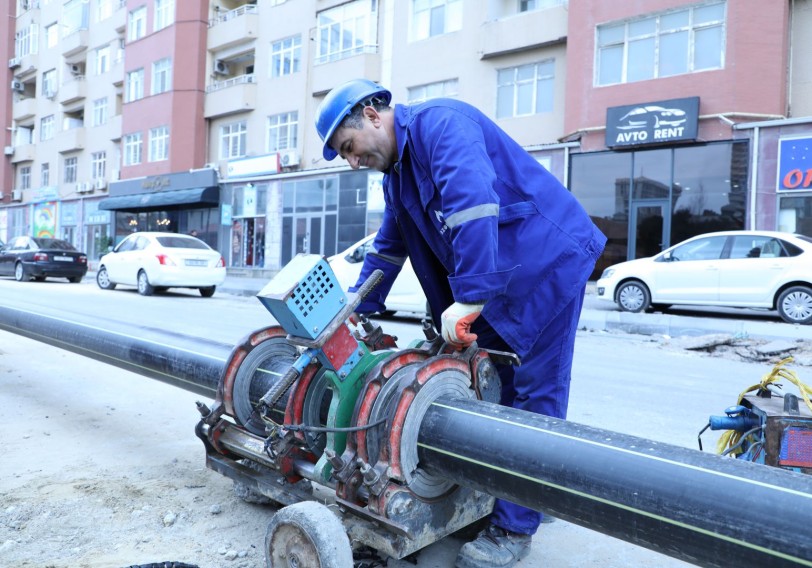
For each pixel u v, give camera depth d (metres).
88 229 36.69
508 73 19.69
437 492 2.10
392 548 1.95
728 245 11.49
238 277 23.62
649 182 16.56
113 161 35.38
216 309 12.21
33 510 2.79
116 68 35.12
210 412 2.54
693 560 1.54
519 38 19.00
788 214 14.73
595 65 17.25
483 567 2.28
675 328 9.99
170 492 3.01
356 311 2.71
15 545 2.48
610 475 1.63
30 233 41.41
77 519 2.71
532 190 2.31
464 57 20.53
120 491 3.02
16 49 44.34
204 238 29.06
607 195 17.23
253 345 2.60
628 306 12.34
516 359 2.21
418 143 2.19
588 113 17.34
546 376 2.42
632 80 16.73
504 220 2.27
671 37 16.14
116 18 34.97
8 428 4.02
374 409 2.01
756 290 10.97
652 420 4.61
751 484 1.45
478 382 2.21
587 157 17.52
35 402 4.69
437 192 2.21
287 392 2.41
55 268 18.75
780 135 14.70
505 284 2.04
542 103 19.06
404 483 2.00
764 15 14.98
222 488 3.08
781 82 15.02
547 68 18.92
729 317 12.04
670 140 15.86
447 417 1.98
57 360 6.32
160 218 31.33
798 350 8.06
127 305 12.34
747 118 15.17
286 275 2.02
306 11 25.12
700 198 15.84
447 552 2.49
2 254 19.69
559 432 1.78
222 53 29.00
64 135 38.62
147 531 2.62
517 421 1.87
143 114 31.33
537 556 2.50
